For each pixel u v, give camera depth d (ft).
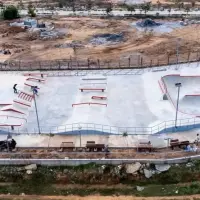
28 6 334.44
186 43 229.86
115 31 257.96
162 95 160.66
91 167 122.83
